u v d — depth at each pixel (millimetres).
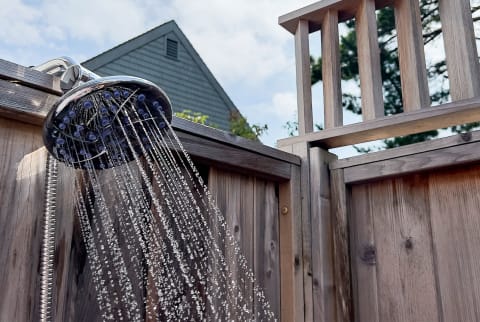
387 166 1350
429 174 1302
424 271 1261
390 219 1354
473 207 1207
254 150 1321
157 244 1062
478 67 1189
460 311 1183
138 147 913
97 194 984
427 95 1264
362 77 1383
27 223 863
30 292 841
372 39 1373
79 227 941
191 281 1116
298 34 1532
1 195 837
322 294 1332
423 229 1285
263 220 1358
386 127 1309
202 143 1186
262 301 1291
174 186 1131
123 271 980
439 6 1271
